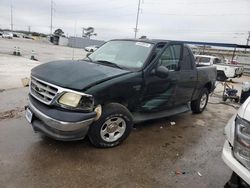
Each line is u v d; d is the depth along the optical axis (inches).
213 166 148.4
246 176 85.4
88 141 162.6
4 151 141.9
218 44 956.6
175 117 240.7
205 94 262.2
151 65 172.4
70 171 128.4
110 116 149.8
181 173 137.4
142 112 183.3
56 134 138.2
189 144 177.3
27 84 313.0
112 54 191.2
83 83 138.3
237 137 90.6
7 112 208.2
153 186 123.6
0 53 786.8
